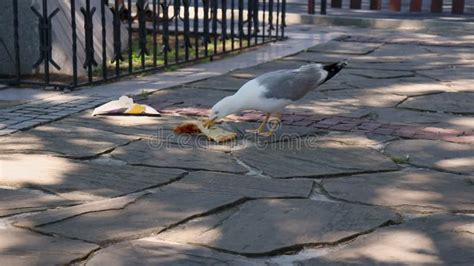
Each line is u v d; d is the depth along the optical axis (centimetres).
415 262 391
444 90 601
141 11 629
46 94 571
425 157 479
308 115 540
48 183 445
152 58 686
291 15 1005
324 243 402
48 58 580
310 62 687
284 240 403
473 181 454
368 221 417
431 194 440
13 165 462
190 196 434
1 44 614
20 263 386
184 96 575
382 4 1199
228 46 750
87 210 421
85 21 591
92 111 539
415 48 760
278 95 491
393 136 507
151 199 431
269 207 427
